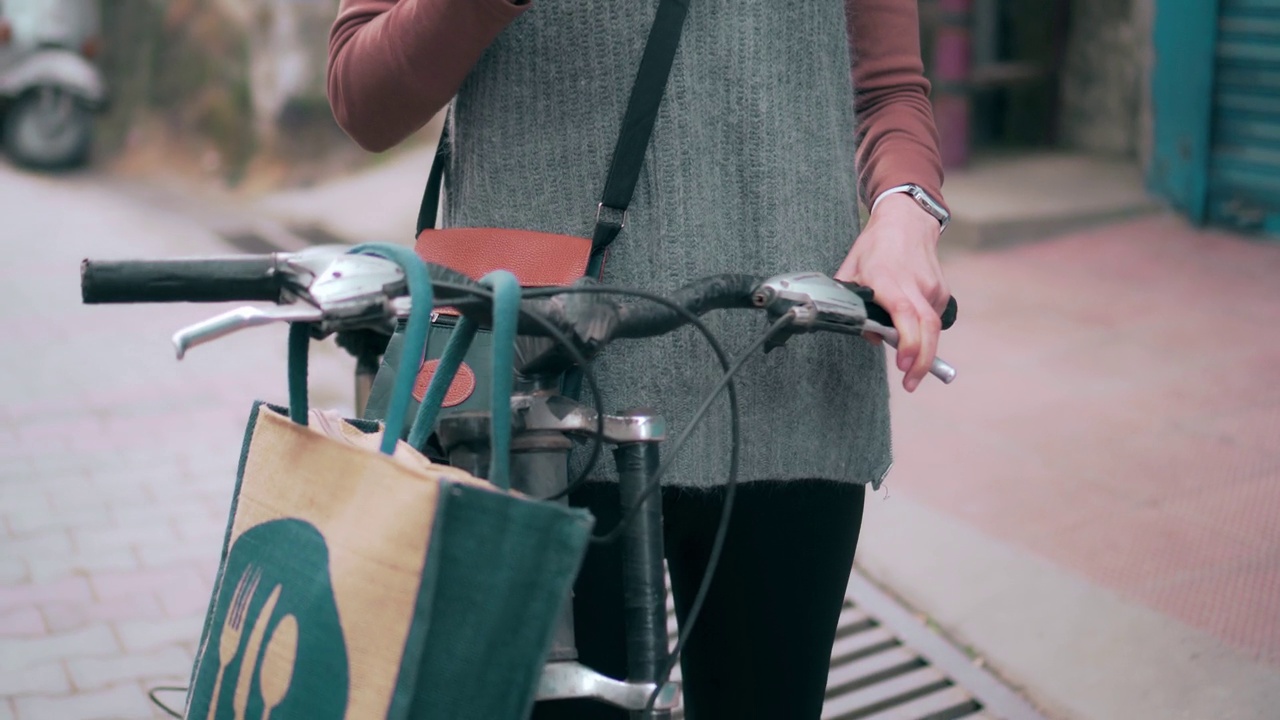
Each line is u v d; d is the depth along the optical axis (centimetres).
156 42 915
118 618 296
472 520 86
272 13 865
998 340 482
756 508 130
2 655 278
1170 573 304
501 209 125
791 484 131
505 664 86
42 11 867
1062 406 415
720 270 124
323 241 691
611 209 120
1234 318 489
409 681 85
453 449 105
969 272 566
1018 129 744
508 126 124
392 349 118
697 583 134
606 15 120
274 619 92
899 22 141
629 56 120
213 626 100
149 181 860
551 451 104
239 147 877
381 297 91
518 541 85
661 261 122
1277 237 575
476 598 86
